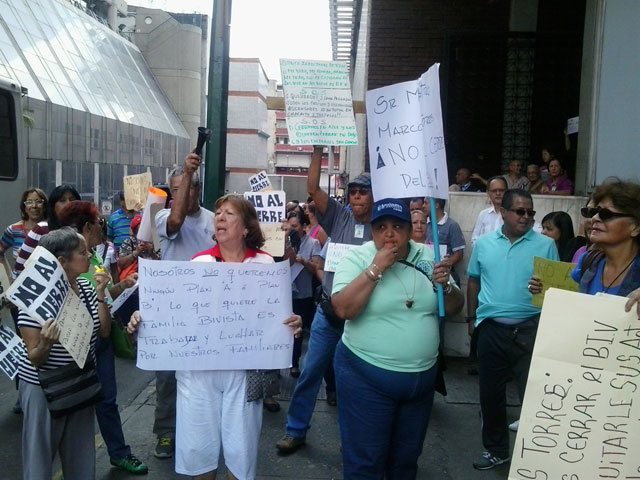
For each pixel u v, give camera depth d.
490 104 9.78
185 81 33.38
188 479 4.53
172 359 3.39
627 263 3.04
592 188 6.91
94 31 26.42
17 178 9.29
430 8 11.02
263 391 3.49
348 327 3.42
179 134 30.77
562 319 2.74
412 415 3.43
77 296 3.50
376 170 4.09
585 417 2.71
